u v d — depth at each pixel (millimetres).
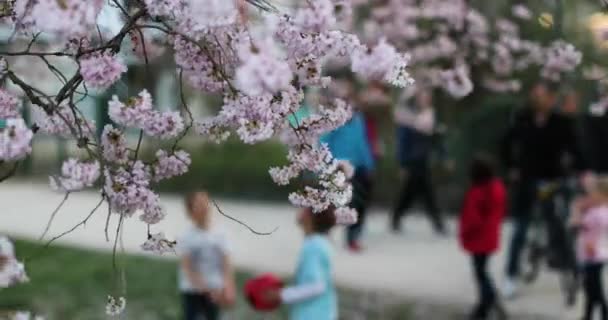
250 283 6004
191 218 6418
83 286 9422
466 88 6816
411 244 12500
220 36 2512
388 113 14758
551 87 9539
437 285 10000
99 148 2555
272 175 3113
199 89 2855
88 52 2588
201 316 6461
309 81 2834
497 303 8445
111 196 2801
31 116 2906
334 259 11266
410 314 8789
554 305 9109
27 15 2203
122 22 2871
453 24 9688
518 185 9477
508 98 13805
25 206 15523
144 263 10781
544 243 9539
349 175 3225
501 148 9711
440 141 14188
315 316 5789
